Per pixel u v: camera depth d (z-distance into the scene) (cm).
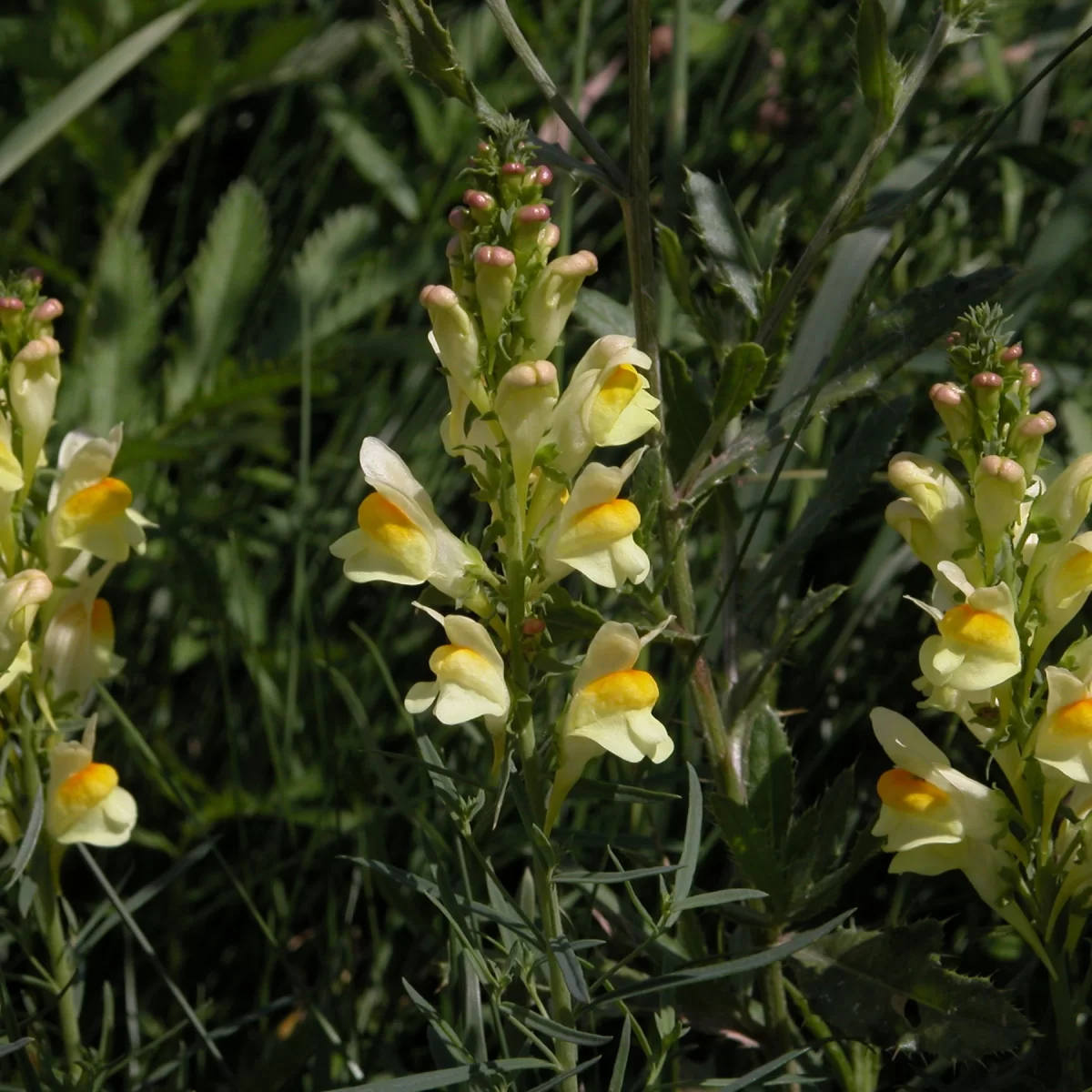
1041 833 67
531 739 65
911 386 80
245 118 114
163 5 91
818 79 101
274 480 90
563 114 69
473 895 72
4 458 68
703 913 71
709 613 79
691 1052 73
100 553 69
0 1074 73
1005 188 90
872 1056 69
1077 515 66
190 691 83
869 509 82
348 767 77
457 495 87
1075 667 67
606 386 66
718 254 71
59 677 70
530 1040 67
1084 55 101
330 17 111
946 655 66
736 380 69
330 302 93
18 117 110
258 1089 72
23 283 69
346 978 75
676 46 80
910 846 67
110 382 86
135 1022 75
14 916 74
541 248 65
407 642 81
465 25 104
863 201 69
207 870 79
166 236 111
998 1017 67
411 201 102
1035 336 85
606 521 65
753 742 70
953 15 69
